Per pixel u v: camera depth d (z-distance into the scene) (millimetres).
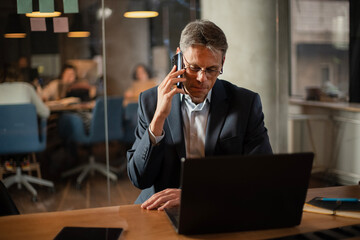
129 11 3631
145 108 1506
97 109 3639
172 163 1467
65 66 3477
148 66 3736
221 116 1491
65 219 1196
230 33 3664
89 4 3500
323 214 1230
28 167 3473
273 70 3742
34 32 3346
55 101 3496
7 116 3371
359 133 3584
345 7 3762
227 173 1020
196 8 3689
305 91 3820
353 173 3627
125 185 3785
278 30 3711
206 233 1073
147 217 1206
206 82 1327
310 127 3832
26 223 1165
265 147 1499
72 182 3607
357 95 3762
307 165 1067
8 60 3312
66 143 3578
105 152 3723
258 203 1071
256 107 1536
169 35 3715
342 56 3801
